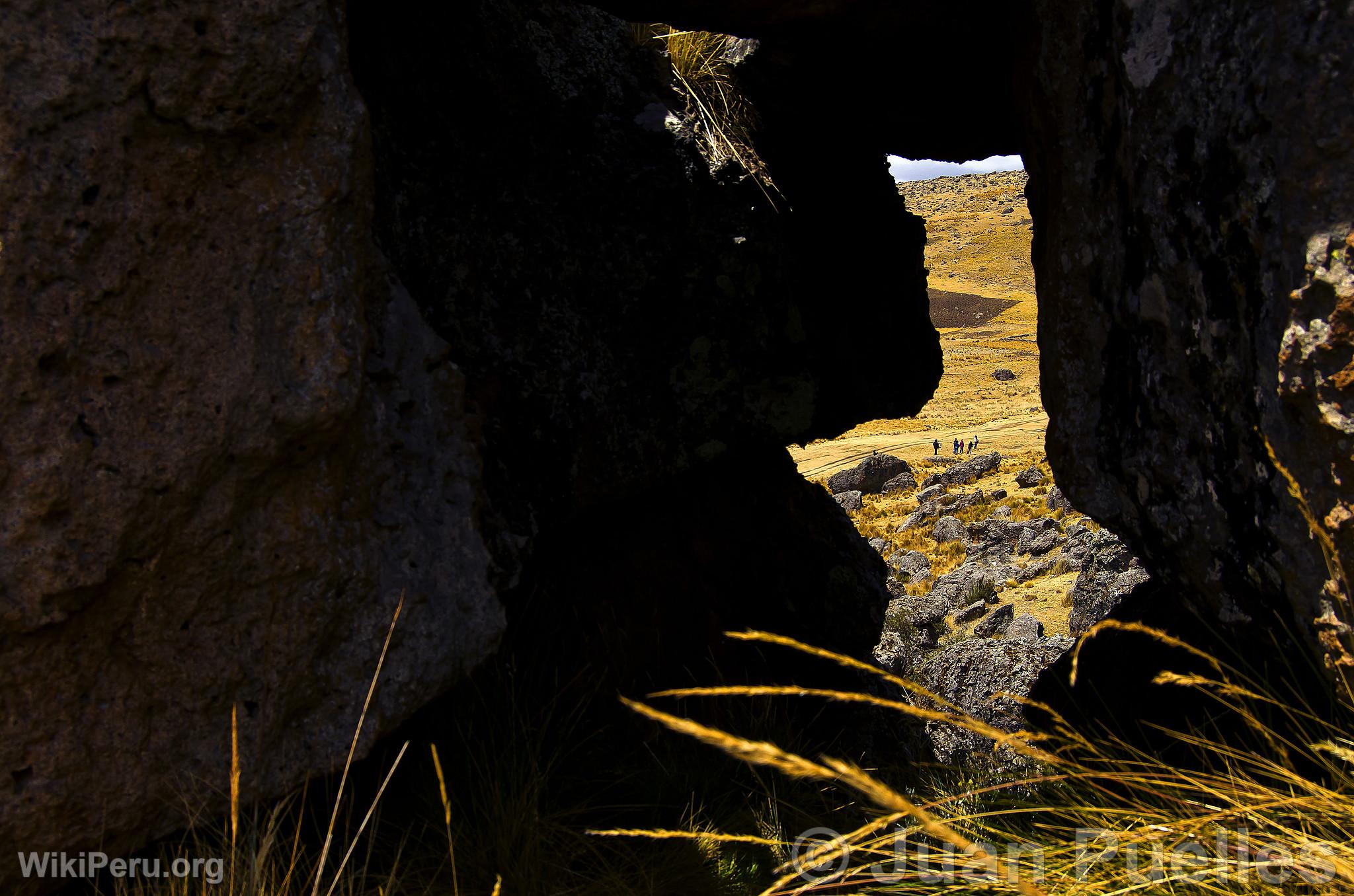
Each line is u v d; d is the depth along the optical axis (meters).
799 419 4.19
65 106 1.66
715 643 4.36
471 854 2.32
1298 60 1.91
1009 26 3.25
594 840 2.56
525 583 3.64
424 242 3.41
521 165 3.74
